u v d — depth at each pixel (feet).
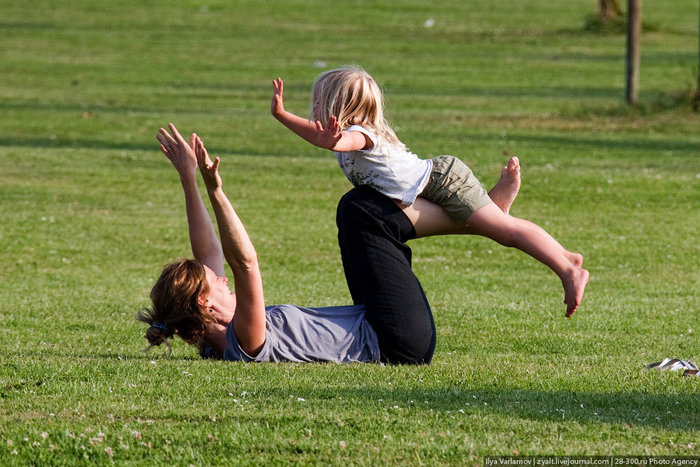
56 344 84.79
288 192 197.77
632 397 60.18
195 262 70.28
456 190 69.72
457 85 351.05
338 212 71.97
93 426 51.98
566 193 196.03
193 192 74.02
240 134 258.16
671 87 344.90
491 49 430.20
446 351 83.41
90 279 131.13
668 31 479.82
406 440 49.90
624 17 487.61
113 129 262.26
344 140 65.57
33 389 60.39
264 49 423.23
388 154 68.59
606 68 387.14
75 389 60.44
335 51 419.95
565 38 460.55
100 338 89.15
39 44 419.74
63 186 197.57
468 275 136.67
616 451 48.29
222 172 213.25
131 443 49.14
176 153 73.77
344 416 53.98
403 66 386.93
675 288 127.03
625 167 221.05
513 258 150.20
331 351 70.18
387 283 69.77
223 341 70.38
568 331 95.45
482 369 69.87
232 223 63.98
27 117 275.18
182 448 48.55
